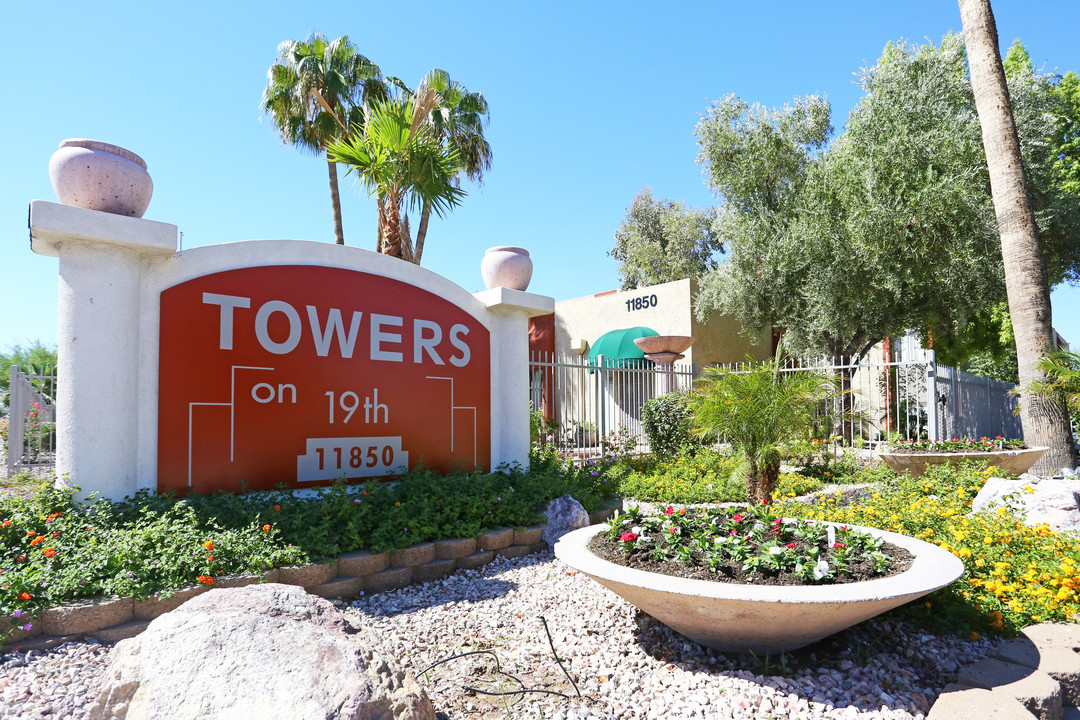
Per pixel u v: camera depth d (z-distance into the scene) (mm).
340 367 6445
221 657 2279
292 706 2143
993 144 9633
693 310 17219
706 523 4199
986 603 4012
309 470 6148
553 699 3080
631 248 32188
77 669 3086
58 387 4832
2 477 8625
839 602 2883
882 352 17641
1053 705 2973
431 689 3201
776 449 6867
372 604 4543
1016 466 8758
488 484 6367
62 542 4098
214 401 5582
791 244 14438
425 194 10562
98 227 4777
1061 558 4570
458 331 7527
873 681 3215
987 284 13141
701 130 16047
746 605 2996
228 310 5727
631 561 3689
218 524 4773
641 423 12555
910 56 14141
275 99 16078
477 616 4297
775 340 19094
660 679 3291
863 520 5691
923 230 12859
